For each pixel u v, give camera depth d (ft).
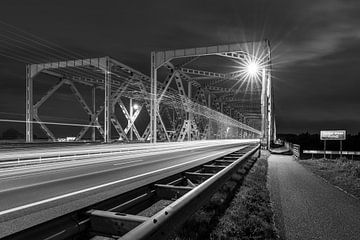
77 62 169.27
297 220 18.95
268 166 54.24
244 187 27.04
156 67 144.97
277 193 27.86
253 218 17.69
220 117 332.60
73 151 65.87
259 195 24.44
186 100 205.46
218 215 17.74
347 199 25.68
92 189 25.76
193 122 226.58
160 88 174.81
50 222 9.34
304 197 26.27
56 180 32.30
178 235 13.30
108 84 163.53
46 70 180.96
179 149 113.80
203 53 138.21
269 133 125.80
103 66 164.45
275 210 21.35
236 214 17.98
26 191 25.45
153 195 16.96
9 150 71.77
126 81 195.52
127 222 9.84
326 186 32.86
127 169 41.96
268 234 15.69
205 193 15.37
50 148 81.41
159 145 112.68
